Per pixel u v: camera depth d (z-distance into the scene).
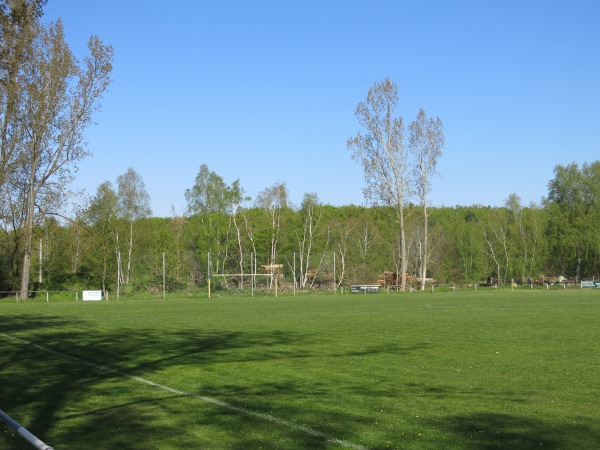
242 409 11.38
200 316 35.91
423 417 10.73
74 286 67.94
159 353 19.19
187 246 97.19
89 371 15.83
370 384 13.85
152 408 11.57
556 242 94.38
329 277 88.62
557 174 96.12
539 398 12.34
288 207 98.06
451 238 103.56
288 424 10.26
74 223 61.56
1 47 24.02
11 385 13.98
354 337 23.67
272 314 37.16
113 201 84.62
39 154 57.41
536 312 36.44
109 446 9.15
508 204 101.06
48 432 9.98
